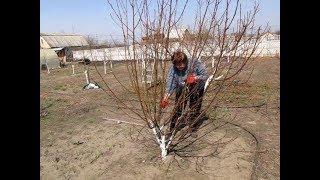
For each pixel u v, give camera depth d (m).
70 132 6.20
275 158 4.51
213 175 4.09
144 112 4.34
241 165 4.32
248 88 8.71
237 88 8.33
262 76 12.18
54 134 6.13
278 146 4.91
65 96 10.02
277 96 8.19
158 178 4.09
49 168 4.65
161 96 4.24
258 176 4.06
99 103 8.48
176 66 4.54
